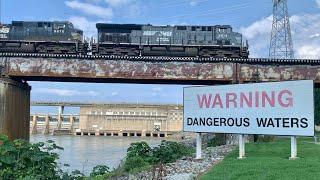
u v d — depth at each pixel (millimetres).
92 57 51344
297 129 21000
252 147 30984
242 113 22859
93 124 190500
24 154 15906
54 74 51250
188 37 55000
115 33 55219
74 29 56344
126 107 189250
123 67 51406
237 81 50500
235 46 54125
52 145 16984
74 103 195250
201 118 24484
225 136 43562
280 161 20547
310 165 18922
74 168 34844
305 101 20750
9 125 50938
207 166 20812
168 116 186125
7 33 56375
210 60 50969
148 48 54938
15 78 54531
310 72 50188
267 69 50594
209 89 24203
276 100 21703
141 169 21781
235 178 16141
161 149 27438
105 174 21641
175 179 16938
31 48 54969
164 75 51156
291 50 77562
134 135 185125
